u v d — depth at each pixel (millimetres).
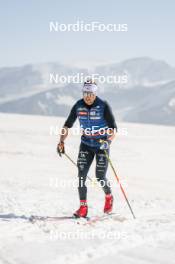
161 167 25844
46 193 15438
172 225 9742
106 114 10680
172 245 8016
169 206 12648
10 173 21219
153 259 7176
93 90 10523
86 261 7113
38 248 7871
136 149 35000
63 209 12242
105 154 10773
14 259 7281
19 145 34281
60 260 7172
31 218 10469
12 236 8805
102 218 10602
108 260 7137
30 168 23344
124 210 11898
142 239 8461
